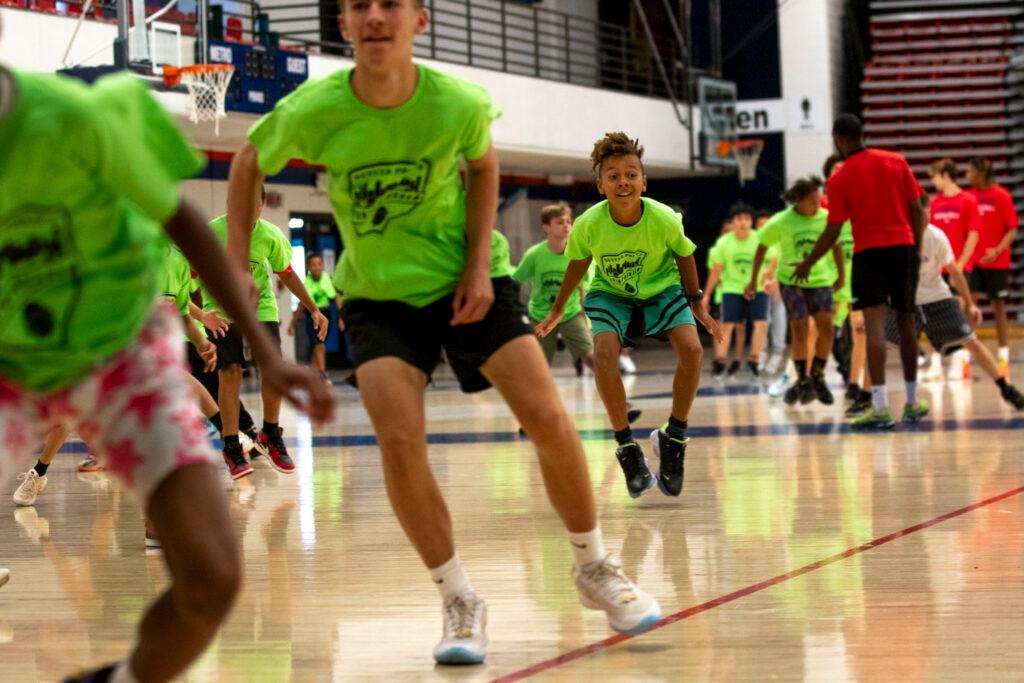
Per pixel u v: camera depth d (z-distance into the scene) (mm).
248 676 4074
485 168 4094
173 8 17656
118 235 2811
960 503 6992
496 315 4129
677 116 27500
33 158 2598
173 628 2822
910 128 29578
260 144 4016
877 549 5812
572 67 29359
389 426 4000
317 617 4852
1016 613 4594
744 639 4336
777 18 29688
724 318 18391
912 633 4352
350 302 4191
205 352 8156
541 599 5031
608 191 6816
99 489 9133
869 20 30562
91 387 2850
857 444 9906
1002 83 29453
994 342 24641
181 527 2789
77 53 16438
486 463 9617
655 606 4301
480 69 22938
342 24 3891
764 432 11047
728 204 30375
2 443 2822
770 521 6645
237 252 4039
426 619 4781
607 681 3889
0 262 2744
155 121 2852
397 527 6918
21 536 7102
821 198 13961
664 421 12422
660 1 29906
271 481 9062
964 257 14906
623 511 7145
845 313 14227
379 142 3910
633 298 7270
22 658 4406
